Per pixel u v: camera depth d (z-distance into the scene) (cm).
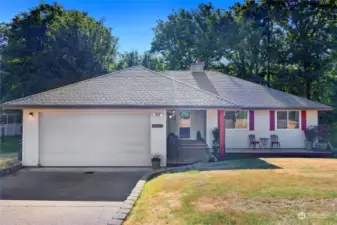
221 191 611
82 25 2588
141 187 729
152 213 513
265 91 1759
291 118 1636
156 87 1271
